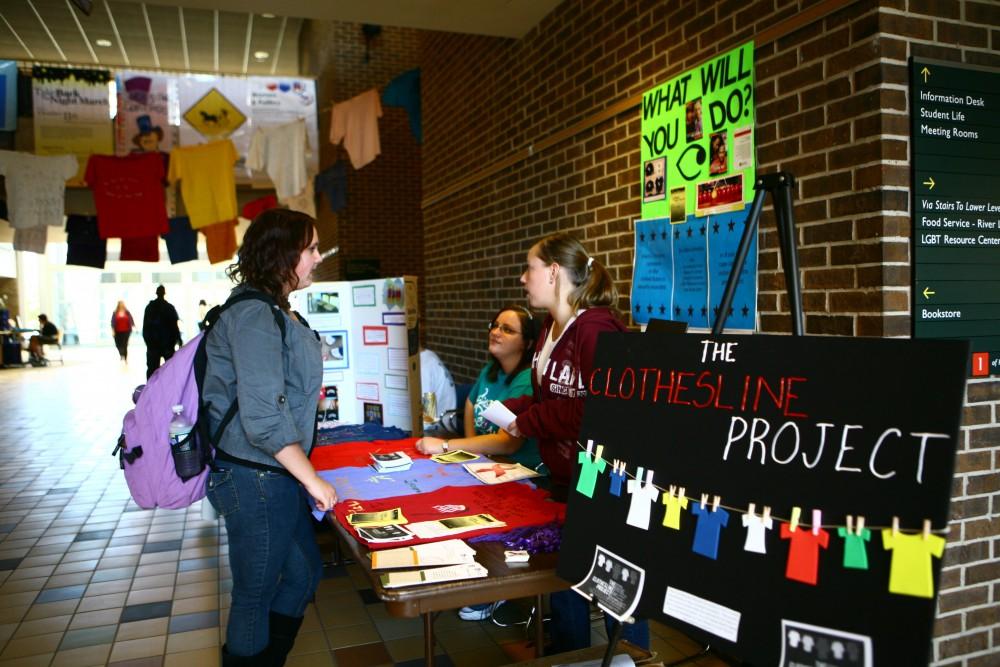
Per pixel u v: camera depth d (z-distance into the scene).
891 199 2.51
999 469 2.68
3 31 11.97
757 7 3.04
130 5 11.08
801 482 1.37
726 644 1.38
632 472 1.68
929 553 1.18
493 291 5.80
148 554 4.46
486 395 3.61
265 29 12.41
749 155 3.09
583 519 1.77
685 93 3.46
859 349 1.38
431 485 2.62
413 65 11.13
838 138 2.67
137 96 10.16
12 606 3.71
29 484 6.21
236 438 2.17
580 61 4.38
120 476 6.49
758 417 1.49
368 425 4.14
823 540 1.31
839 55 2.66
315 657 3.14
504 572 1.81
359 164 7.11
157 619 3.54
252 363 2.09
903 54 2.53
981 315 2.64
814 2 2.76
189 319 29.70
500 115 5.55
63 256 27.39
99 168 7.13
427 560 1.87
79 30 12.08
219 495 2.20
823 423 1.38
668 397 1.68
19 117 10.78
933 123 2.55
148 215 7.19
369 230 11.23
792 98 2.87
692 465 1.56
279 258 2.25
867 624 1.22
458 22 4.89
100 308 29.41
